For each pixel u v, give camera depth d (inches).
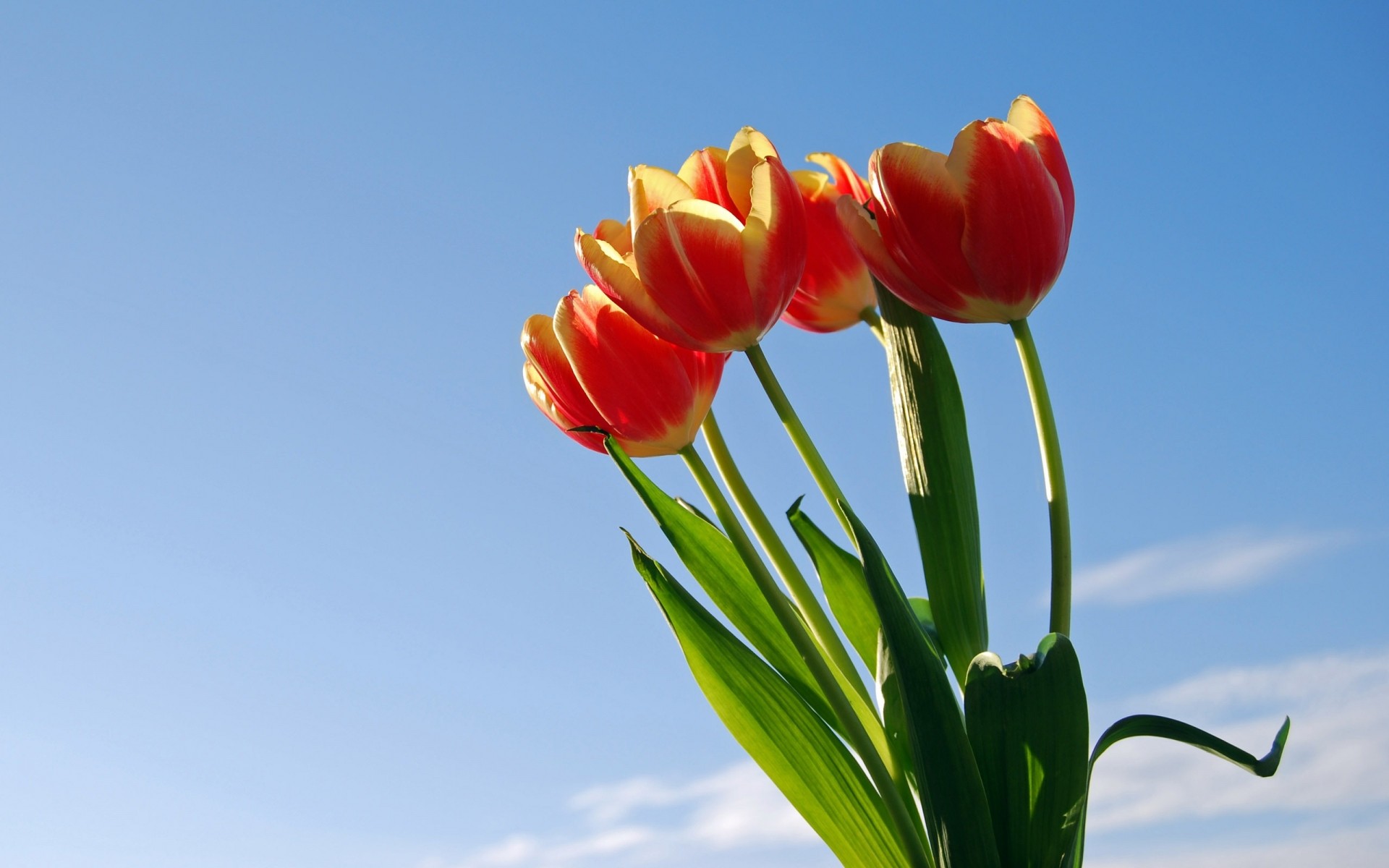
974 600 23.9
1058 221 22.6
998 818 22.1
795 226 23.0
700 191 24.3
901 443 24.3
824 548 26.4
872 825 23.7
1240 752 22.4
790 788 23.8
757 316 23.0
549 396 24.8
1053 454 22.9
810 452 24.0
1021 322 23.1
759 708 23.9
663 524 24.6
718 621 24.0
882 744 24.3
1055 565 22.8
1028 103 23.6
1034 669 22.1
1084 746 21.9
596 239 23.4
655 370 23.5
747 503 24.5
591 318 23.5
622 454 24.0
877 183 22.9
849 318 25.8
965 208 22.4
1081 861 23.3
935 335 24.2
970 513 24.0
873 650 26.2
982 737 22.1
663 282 22.6
